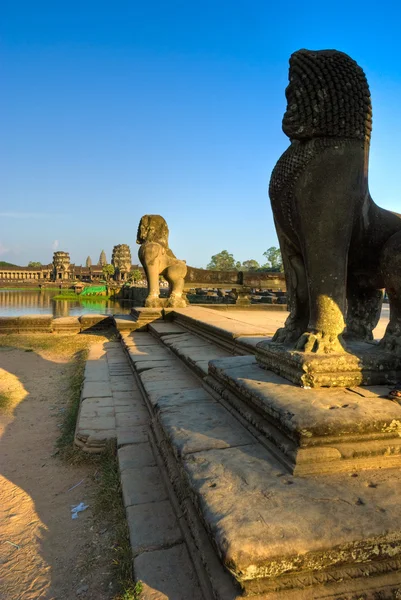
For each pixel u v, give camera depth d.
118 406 4.46
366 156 2.76
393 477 1.95
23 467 3.42
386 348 2.84
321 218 2.67
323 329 2.75
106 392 5.03
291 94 2.73
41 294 43.62
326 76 2.61
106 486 2.99
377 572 1.57
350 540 1.50
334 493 1.80
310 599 1.50
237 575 1.45
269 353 3.11
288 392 2.49
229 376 3.03
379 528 1.55
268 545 1.47
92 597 2.00
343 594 1.52
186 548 2.13
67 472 3.33
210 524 1.62
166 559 2.05
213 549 1.83
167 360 6.05
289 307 3.32
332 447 2.05
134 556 2.09
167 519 2.39
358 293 3.56
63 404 5.07
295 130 2.66
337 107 2.59
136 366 5.71
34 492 3.03
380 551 1.54
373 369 2.66
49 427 4.32
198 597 1.79
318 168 2.65
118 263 64.50
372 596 1.52
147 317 9.79
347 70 2.65
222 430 2.63
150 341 8.20
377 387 2.61
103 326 11.11
